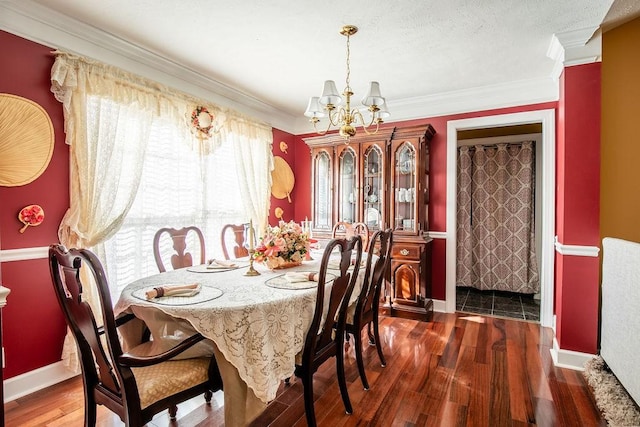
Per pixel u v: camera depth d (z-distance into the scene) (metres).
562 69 2.65
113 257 2.59
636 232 2.45
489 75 3.22
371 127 4.19
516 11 2.14
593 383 2.14
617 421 1.76
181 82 3.10
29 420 1.84
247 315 1.48
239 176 3.67
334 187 4.12
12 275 2.06
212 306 1.46
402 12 2.16
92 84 2.34
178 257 2.49
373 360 2.58
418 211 3.58
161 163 2.93
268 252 2.22
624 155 2.47
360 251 1.89
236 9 2.13
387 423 1.82
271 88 3.59
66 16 2.21
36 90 2.14
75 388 2.18
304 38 2.51
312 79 3.33
